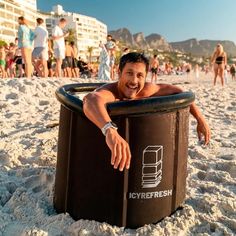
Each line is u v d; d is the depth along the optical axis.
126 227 2.78
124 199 2.72
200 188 3.54
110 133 2.39
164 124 2.69
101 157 2.70
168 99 2.64
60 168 2.96
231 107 8.80
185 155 2.95
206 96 10.64
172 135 2.76
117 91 2.90
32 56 11.39
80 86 3.43
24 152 4.58
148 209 2.77
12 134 5.66
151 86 2.98
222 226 2.81
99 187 2.73
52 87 9.80
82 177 2.78
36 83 9.70
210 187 3.51
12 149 4.68
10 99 8.45
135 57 2.79
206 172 3.93
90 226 2.74
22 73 14.31
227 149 4.96
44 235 2.69
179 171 2.88
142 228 2.74
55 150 4.71
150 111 2.61
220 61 14.66
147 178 2.71
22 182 3.69
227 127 6.53
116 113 2.57
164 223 2.80
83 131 2.72
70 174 2.84
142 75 2.82
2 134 5.71
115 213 2.74
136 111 2.58
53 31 12.34
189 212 2.92
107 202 2.74
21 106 8.03
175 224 2.80
